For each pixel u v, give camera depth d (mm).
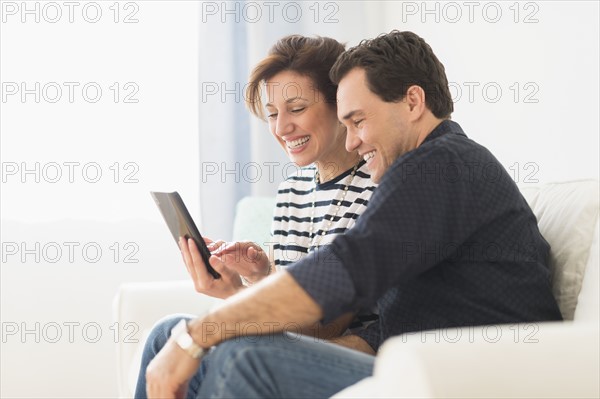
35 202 3463
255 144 3574
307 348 1358
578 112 2250
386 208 1393
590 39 2193
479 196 1479
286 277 1340
